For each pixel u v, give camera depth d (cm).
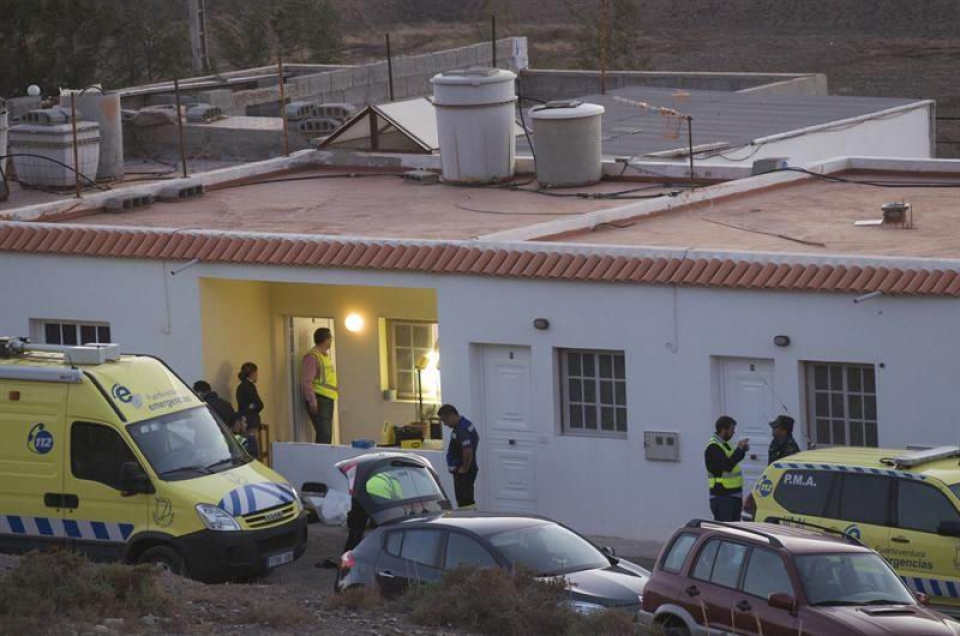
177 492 3522
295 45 13288
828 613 2500
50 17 10225
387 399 4797
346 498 4297
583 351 4081
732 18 17175
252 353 4731
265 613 2781
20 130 5678
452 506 4031
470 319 4175
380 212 5012
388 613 2881
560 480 4112
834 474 3148
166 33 10956
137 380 3678
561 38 16550
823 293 3719
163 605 2791
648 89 7500
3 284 4734
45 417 3628
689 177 5250
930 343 3622
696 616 2662
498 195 5206
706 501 3919
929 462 3130
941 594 2995
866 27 16262
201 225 4947
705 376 3891
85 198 5216
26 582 2700
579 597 2875
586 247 4016
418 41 16875
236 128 6388
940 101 12488
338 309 4772
